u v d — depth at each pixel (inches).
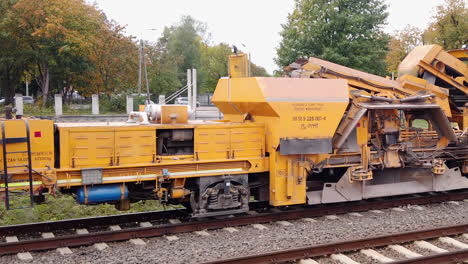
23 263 247.0
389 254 269.7
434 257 248.4
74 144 281.7
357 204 370.9
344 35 1116.5
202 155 316.5
